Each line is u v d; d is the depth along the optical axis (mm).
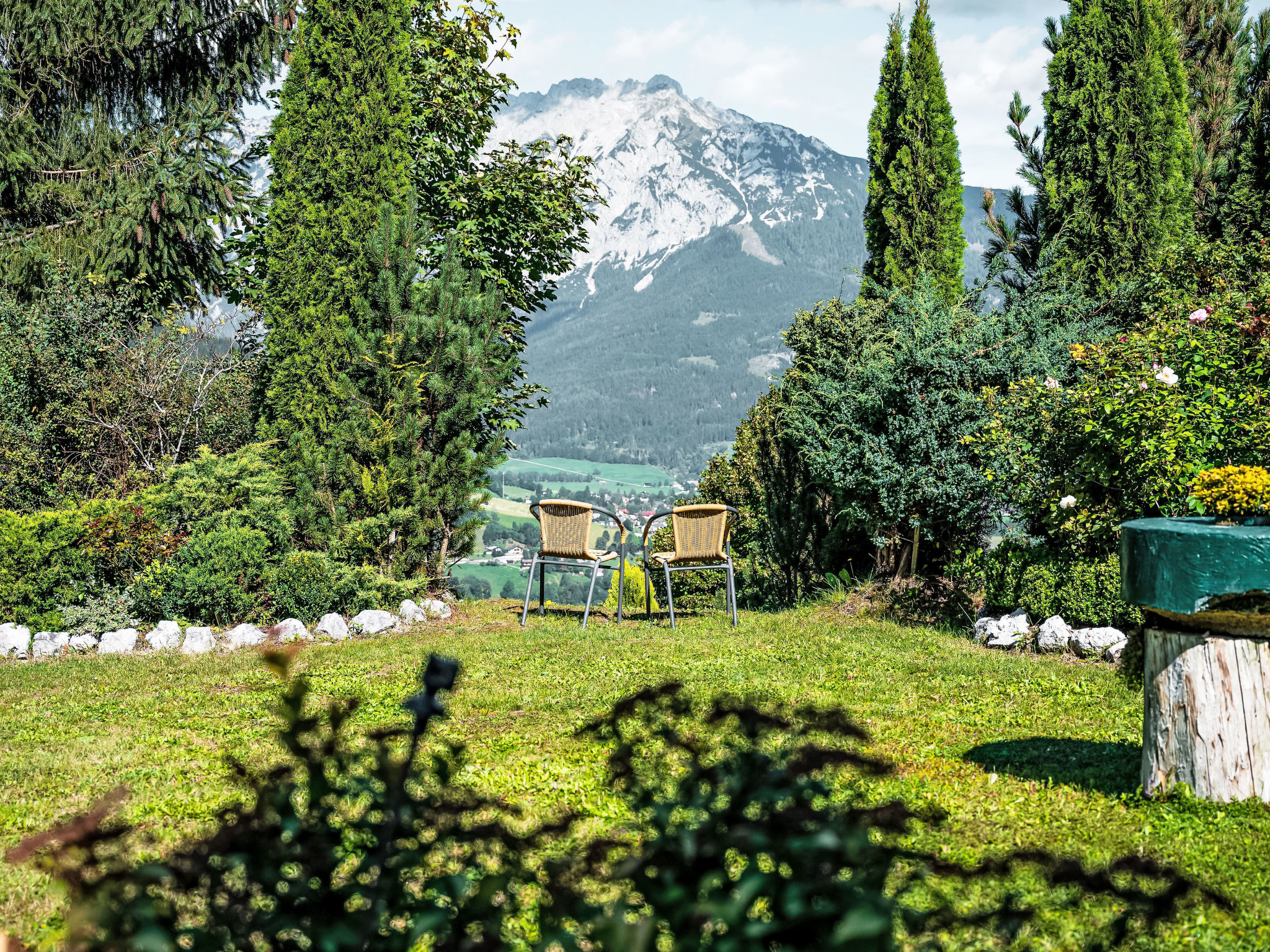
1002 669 7125
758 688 6711
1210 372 7555
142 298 15133
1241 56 14219
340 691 6977
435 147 14328
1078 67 11477
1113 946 1771
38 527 9250
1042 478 8328
